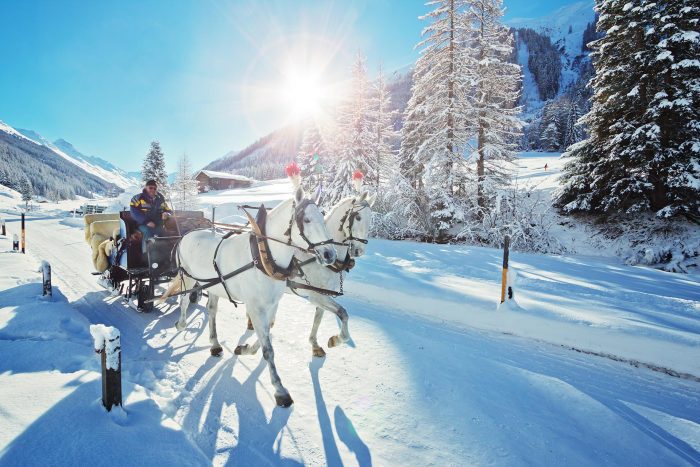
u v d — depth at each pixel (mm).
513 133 18906
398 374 4395
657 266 14195
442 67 19281
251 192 62000
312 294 5062
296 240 3828
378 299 7770
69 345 4449
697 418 3639
